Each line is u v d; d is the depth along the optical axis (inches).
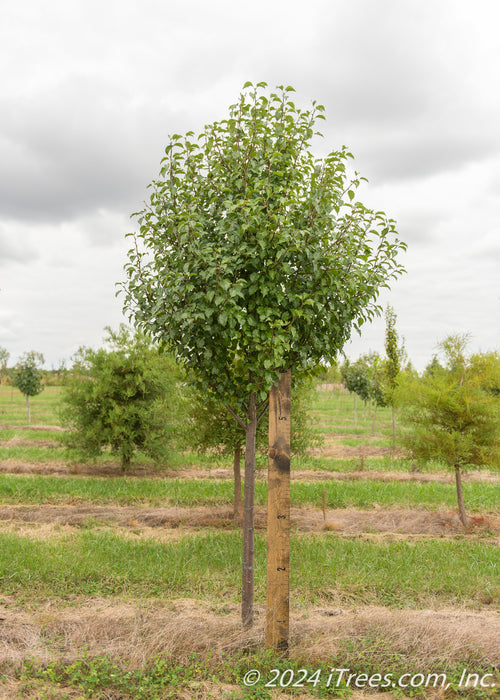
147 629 181.9
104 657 163.6
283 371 178.5
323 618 197.5
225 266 160.4
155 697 142.0
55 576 239.5
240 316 160.2
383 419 1132.5
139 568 253.6
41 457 581.3
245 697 144.3
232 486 455.2
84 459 514.3
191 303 172.6
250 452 191.2
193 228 169.0
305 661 165.3
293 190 186.9
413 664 161.8
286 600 170.9
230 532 327.6
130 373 505.7
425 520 363.9
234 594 227.1
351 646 170.1
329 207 177.2
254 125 177.9
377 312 200.5
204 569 257.0
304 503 412.2
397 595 228.7
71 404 506.6
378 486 460.8
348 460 612.7
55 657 164.7
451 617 198.4
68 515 362.3
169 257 182.4
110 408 499.8
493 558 282.5
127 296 193.5
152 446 495.2
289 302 180.2
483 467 528.1
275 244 166.2
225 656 167.9
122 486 447.5
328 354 198.7
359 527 350.0
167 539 309.9
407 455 386.6
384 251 194.7
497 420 352.5
